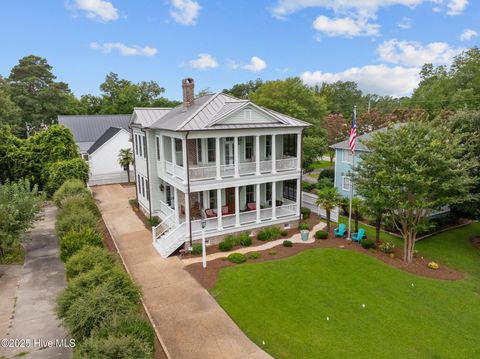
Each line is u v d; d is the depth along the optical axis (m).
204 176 21.02
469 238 24.73
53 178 31.86
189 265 18.56
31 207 19.11
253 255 19.30
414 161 17.64
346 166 31.77
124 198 34.66
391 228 25.30
